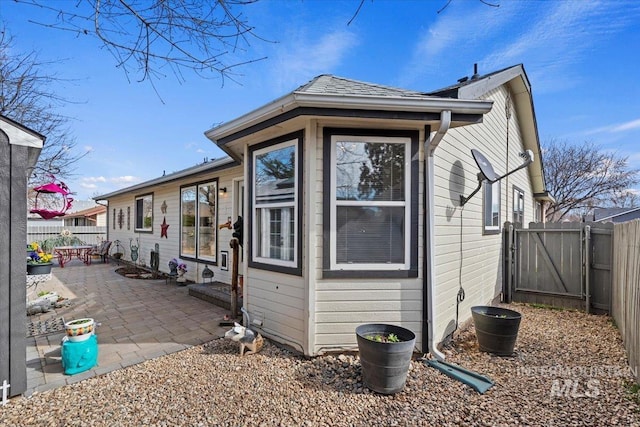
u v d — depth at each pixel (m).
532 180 10.34
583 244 6.05
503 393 2.87
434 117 3.32
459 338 4.38
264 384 2.90
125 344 3.84
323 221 3.50
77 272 9.76
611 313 5.62
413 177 3.60
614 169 20.20
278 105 3.25
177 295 6.52
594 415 2.52
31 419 2.37
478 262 5.51
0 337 2.62
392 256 3.60
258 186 4.24
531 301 6.70
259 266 4.13
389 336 3.08
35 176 8.19
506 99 7.45
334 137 3.52
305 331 3.48
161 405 2.56
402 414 2.52
